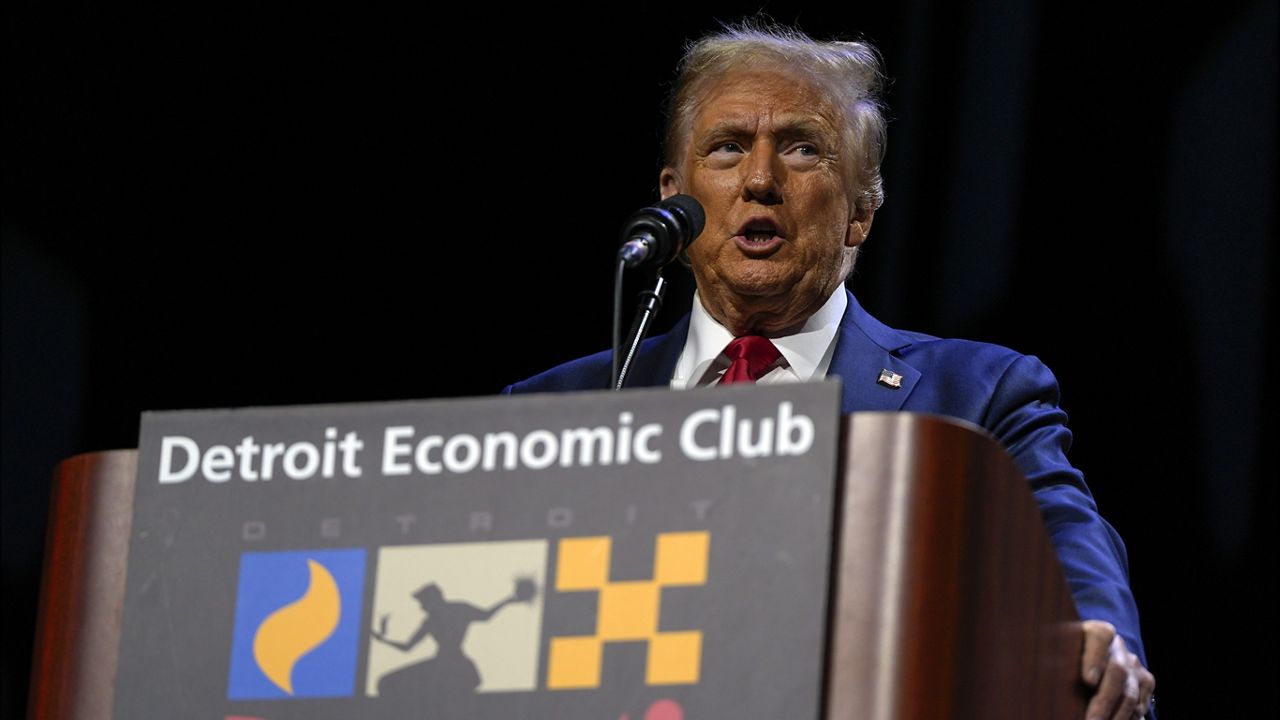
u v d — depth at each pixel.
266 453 1.96
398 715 1.84
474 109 6.18
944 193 5.53
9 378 6.12
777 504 1.78
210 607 1.93
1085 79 5.48
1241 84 5.36
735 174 3.46
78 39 6.17
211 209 6.21
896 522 1.76
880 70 3.71
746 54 3.55
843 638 1.74
